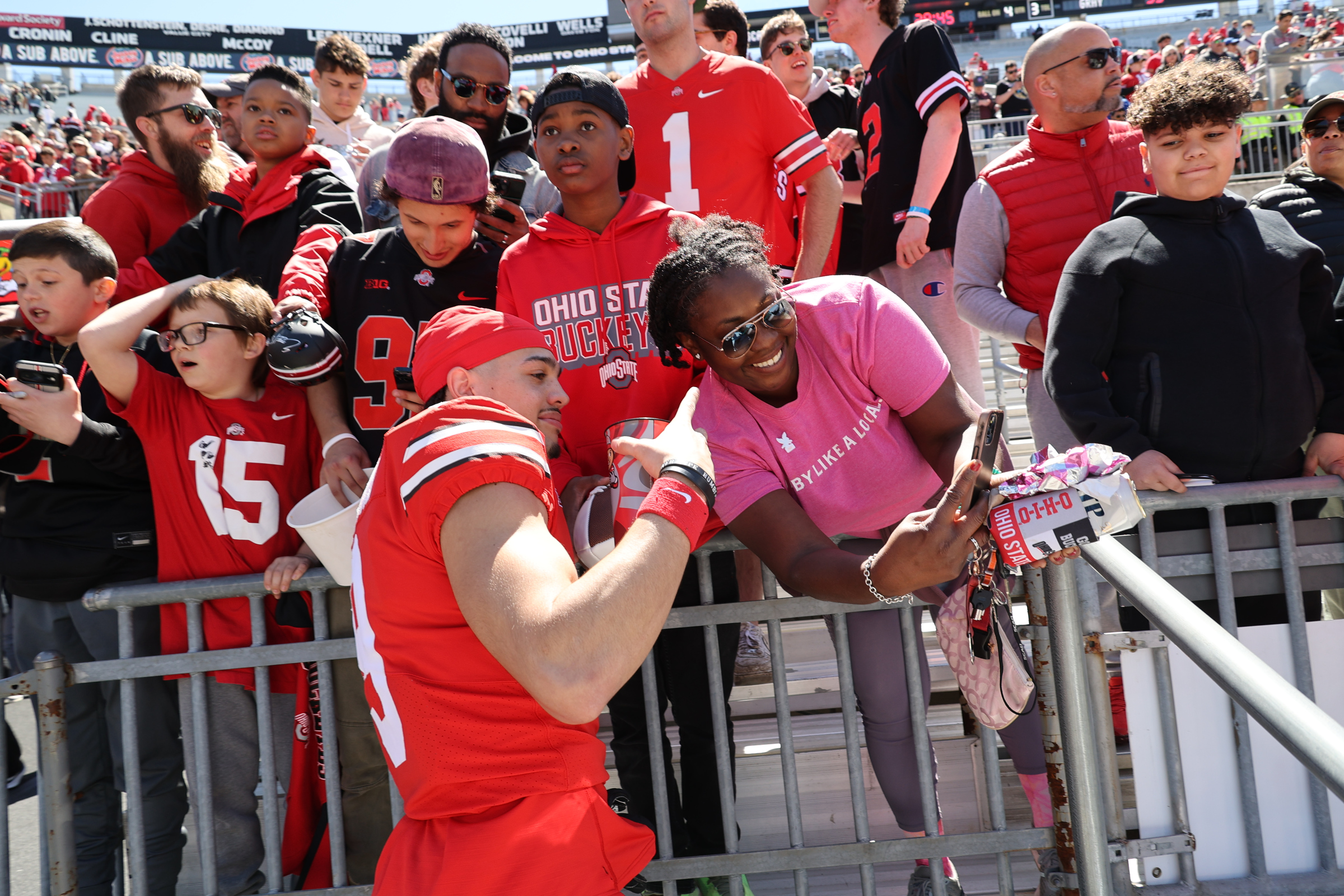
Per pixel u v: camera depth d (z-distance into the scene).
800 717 3.21
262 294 2.53
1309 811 2.22
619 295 2.41
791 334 1.91
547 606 1.31
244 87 4.90
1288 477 2.51
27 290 2.65
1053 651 2.04
